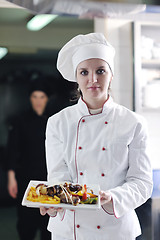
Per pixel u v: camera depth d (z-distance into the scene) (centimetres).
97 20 275
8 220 269
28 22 268
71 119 156
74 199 127
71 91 274
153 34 282
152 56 277
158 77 282
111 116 152
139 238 250
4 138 269
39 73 271
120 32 277
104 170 146
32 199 130
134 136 149
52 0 94
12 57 269
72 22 273
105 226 146
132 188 143
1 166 268
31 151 270
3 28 266
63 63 160
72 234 149
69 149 153
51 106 273
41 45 271
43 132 271
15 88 270
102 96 149
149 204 241
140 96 274
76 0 94
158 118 286
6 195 268
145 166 148
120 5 100
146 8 102
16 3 95
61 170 154
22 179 268
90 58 142
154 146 287
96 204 128
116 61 278
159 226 239
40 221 271
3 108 268
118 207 138
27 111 271
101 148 147
